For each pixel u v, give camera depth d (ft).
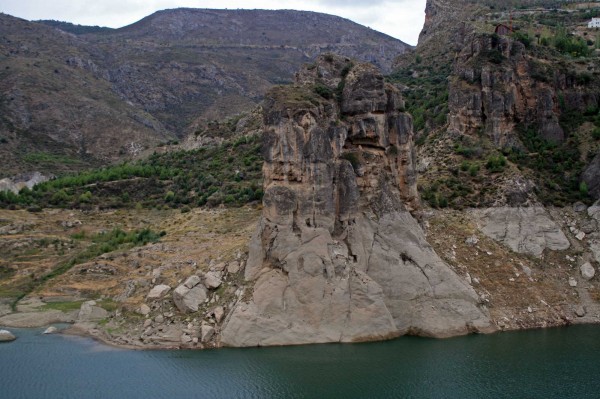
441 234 321.11
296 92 275.39
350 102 286.46
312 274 258.37
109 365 235.40
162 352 247.50
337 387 211.20
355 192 275.80
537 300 292.81
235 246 309.63
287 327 252.83
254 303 255.70
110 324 278.67
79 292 344.90
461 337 265.13
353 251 271.08
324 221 266.16
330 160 269.23
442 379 215.92
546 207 344.69
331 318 256.73
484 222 334.44
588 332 272.10
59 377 225.15
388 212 283.79
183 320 264.11
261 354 240.94
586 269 311.06
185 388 213.87
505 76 388.98
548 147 378.12
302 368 226.58
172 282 289.53
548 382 214.07
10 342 270.46
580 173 360.69
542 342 257.14
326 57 309.22
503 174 359.05
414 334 265.34
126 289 307.37
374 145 290.15
